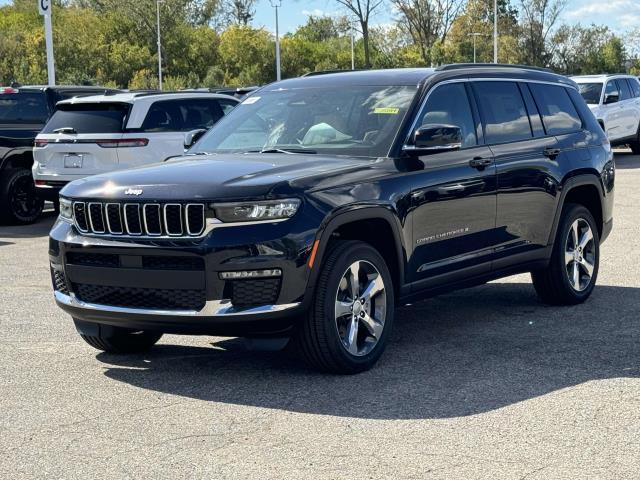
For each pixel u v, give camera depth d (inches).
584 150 308.0
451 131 237.8
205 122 536.7
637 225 491.2
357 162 235.1
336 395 209.9
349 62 4109.3
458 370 229.1
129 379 227.5
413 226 239.3
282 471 165.0
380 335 232.1
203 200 209.0
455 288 258.4
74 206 226.1
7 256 444.1
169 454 174.9
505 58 3358.8
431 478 160.6
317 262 213.8
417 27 3073.3
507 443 177.3
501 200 269.3
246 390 215.6
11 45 3115.2
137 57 3221.0
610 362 234.5
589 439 178.9
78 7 3491.6
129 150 504.1
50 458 173.9
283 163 231.5
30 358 250.1
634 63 3683.6
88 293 226.1
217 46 3533.5
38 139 522.6
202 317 209.6
